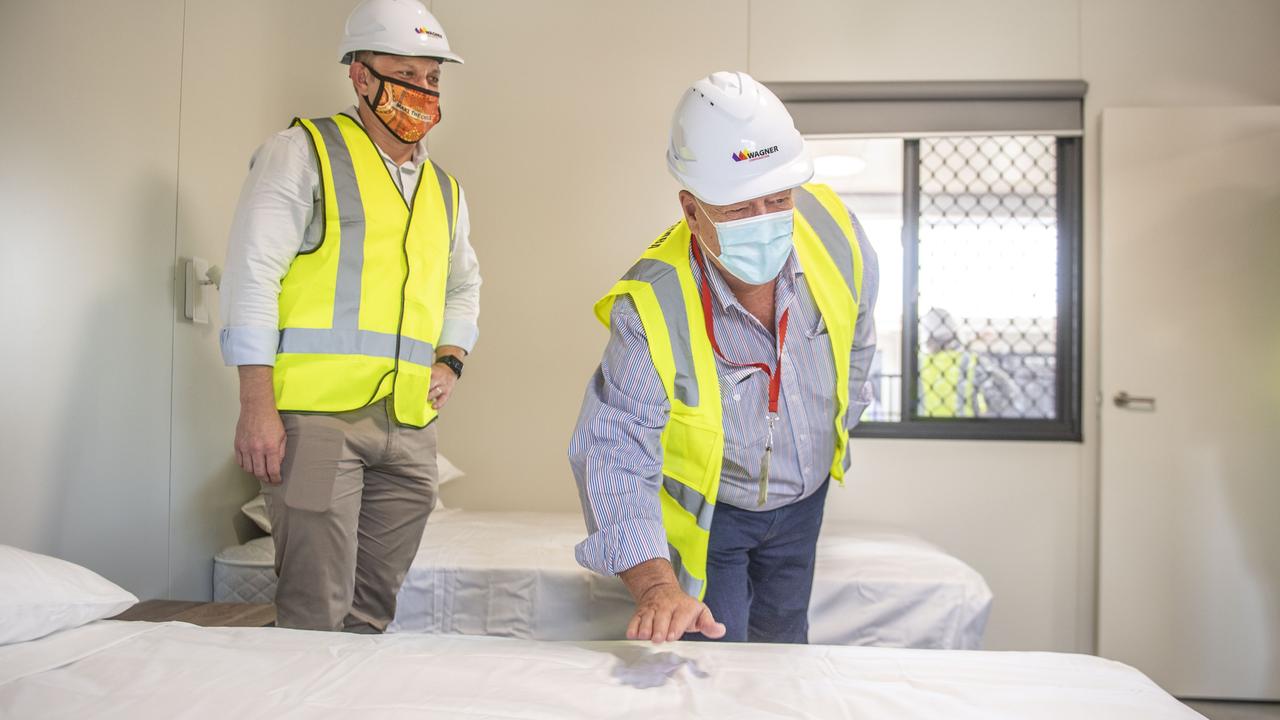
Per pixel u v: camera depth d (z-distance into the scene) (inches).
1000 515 142.3
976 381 146.6
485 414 147.6
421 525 78.3
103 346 77.1
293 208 68.0
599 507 52.6
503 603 95.7
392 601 78.6
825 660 45.6
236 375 103.3
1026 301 146.3
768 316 60.6
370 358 70.2
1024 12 143.6
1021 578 141.6
